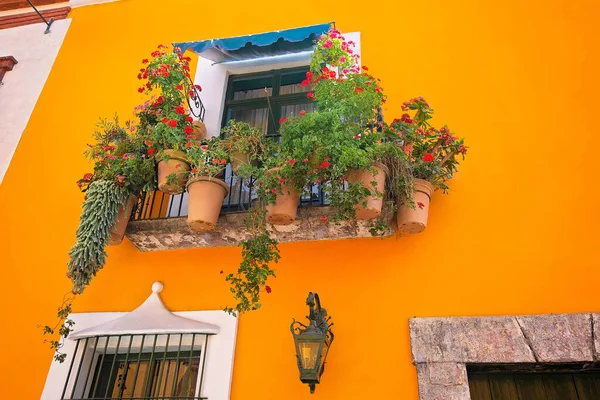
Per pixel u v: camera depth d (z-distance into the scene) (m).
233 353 3.57
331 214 3.61
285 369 3.47
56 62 5.79
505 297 3.43
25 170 4.97
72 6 6.28
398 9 5.10
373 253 3.80
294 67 5.31
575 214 3.64
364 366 3.37
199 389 3.45
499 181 3.90
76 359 3.72
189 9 5.84
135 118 5.09
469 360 3.21
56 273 4.28
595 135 3.93
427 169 3.60
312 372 3.10
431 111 3.72
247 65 5.28
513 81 4.36
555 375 3.33
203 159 3.69
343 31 5.12
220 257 4.04
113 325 3.65
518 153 4.00
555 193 3.76
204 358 3.58
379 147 3.43
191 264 4.06
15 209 4.72
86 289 4.10
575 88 4.19
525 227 3.67
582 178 3.78
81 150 4.98
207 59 5.28
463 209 3.83
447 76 4.55
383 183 3.44
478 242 3.67
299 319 3.64
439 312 3.46
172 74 4.16
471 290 3.50
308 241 3.96
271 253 3.47
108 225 3.61
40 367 3.81
